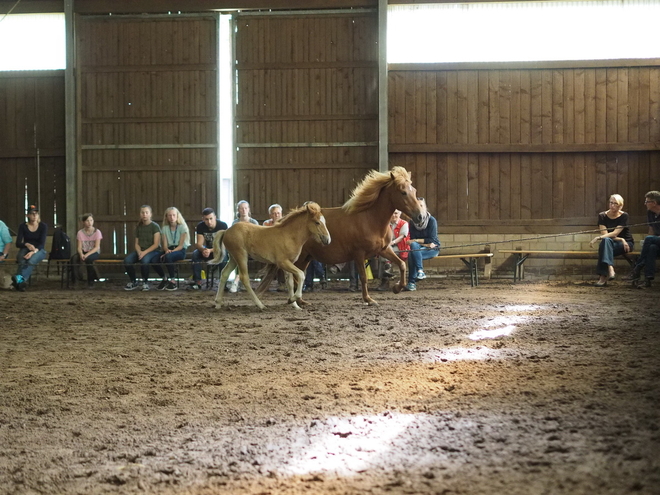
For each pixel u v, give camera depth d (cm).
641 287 1134
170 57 1519
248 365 540
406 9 1479
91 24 1524
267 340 658
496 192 1475
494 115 1470
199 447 341
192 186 1520
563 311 824
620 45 1448
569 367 486
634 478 273
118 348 630
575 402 389
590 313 797
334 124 1499
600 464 290
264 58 1505
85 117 1529
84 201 1530
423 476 286
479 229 1476
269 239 905
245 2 1495
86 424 388
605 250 1173
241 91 1512
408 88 1480
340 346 614
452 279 1421
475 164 1478
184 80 1518
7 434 371
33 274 1527
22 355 600
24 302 1036
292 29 1499
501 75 1466
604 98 1450
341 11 1488
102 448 346
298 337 669
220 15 1512
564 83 1457
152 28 1520
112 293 1210
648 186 1448
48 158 1537
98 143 1529
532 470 287
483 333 663
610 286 1182
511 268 1463
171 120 1519
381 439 339
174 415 401
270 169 1510
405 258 1214
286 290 1205
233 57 1506
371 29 1486
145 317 846
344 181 1501
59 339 685
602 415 361
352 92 1493
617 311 812
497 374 471
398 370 500
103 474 308
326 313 856
